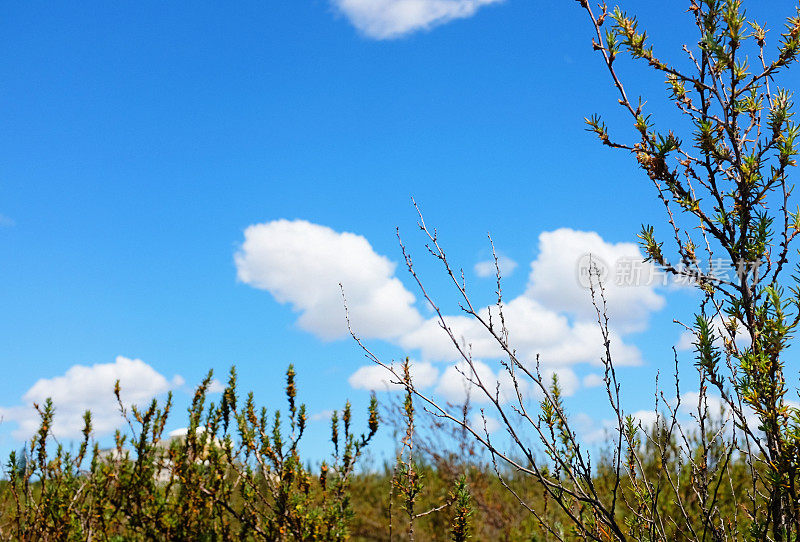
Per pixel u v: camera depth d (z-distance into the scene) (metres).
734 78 2.28
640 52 2.35
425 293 2.92
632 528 3.04
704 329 2.34
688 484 4.02
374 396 4.70
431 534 6.62
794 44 2.24
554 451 2.79
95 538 4.82
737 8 2.23
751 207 2.28
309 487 4.52
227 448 4.66
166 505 4.87
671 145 2.32
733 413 2.32
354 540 6.40
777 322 2.12
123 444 5.17
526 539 5.44
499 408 2.76
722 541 2.71
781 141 2.23
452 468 6.95
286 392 4.62
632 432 3.06
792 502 2.20
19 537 4.64
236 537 4.84
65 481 4.79
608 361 2.78
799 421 2.08
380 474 8.09
